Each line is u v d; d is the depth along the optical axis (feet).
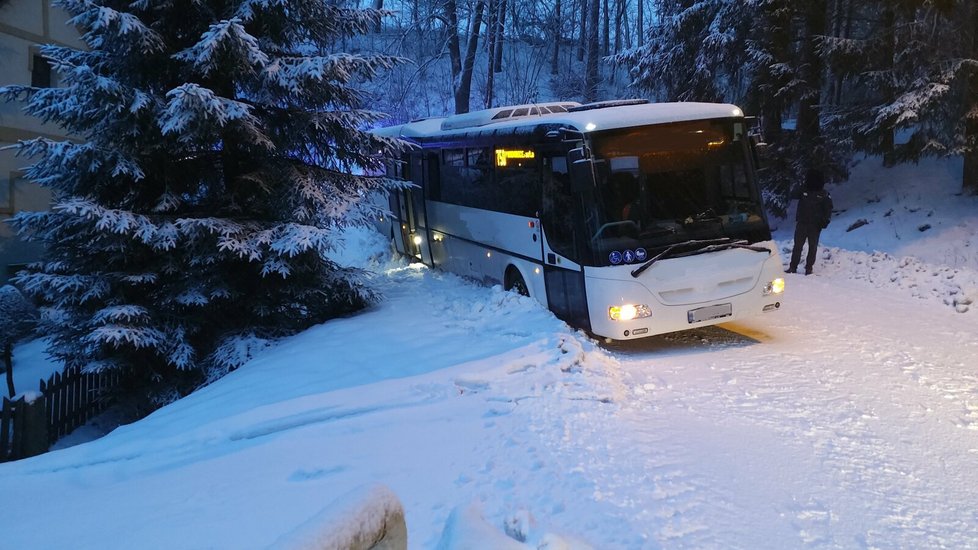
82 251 32.99
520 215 33.63
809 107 59.11
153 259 33.58
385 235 62.49
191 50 31.71
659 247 26.78
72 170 32.04
